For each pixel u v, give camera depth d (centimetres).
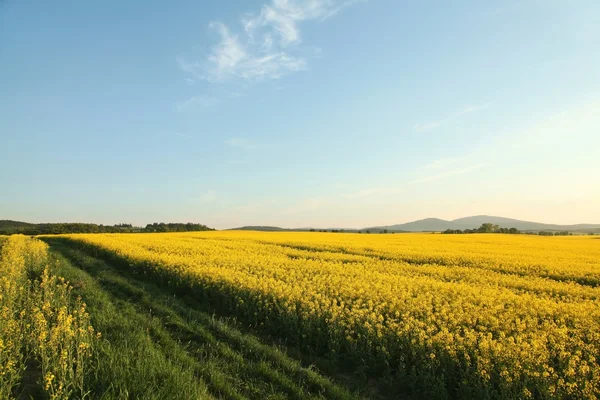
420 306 1061
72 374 586
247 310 1120
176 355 781
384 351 775
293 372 750
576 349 775
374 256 2603
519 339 805
